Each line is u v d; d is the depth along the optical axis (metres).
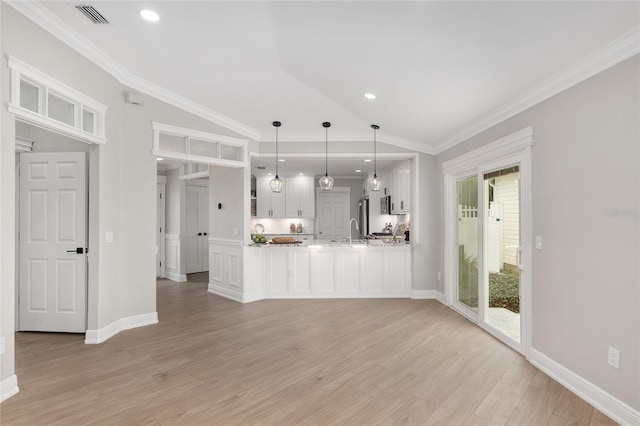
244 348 3.34
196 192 7.95
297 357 3.12
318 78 3.59
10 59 2.38
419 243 5.36
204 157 4.68
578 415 2.21
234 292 5.41
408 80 3.27
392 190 7.01
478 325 4.02
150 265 4.11
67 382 2.62
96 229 3.46
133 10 2.57
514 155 3.29
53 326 3.65
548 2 1.90
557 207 2.68
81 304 3.62
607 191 2.24
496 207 3.69
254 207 8.73
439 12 2.18
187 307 4.91
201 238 8.02
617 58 2.15
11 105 2.38
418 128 4.64
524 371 2.83
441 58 2.76
